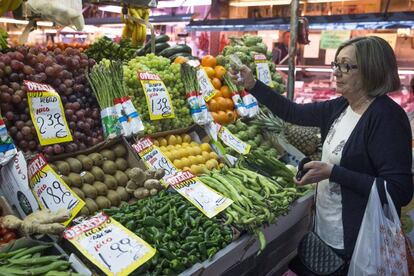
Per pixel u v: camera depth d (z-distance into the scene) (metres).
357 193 2.10
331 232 2.25
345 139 2.15
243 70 2.71
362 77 2.06
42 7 2.51
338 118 2.33
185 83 3.06
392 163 1.95
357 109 2.17
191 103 3.04
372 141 2.02
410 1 5.62
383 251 2.00
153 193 2.31
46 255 1.75
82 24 2.71
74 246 1.76
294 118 2.72
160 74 2.96
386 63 2.03
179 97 3.06
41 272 1.59
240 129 3.39
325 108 2.57
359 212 2.11
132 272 1.75
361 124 2.07
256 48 3.96
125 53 3.83
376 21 4.45
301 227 2.95
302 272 2.36
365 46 2.04
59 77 2.32
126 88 2.65
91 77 2.49
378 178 1.98
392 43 5.67
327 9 6.08
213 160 2.90
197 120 3.04
